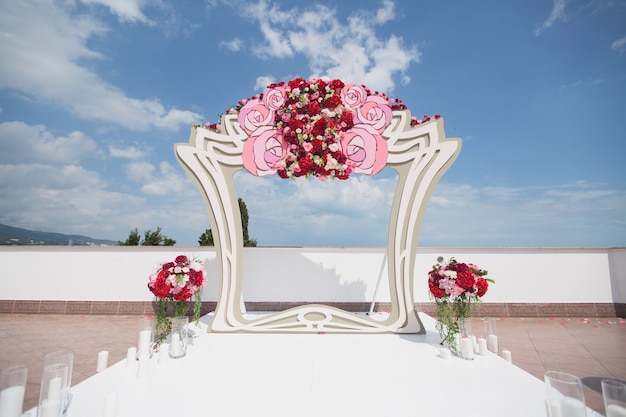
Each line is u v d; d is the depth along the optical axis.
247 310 6.57
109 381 2.89
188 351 3.77
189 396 2.60
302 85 4.70
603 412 2.84
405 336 4.42
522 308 6.55
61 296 6.71
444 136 4.67
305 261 6.73
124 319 6.34
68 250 6.81
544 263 6.64
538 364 4.06
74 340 4.98
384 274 6.66
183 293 3.74
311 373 3.09
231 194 4.79
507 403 2.50
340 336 4.42
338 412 2.36
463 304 3.76
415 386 2.80
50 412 2.08
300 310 4.65
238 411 2.37
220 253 4.70
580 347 4.70
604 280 6.56
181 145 4.79
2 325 5.84
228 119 4.86
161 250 6.79
